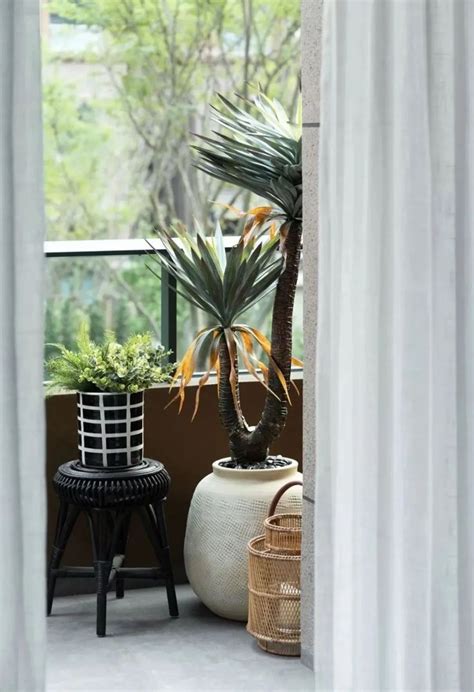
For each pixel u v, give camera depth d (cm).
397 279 301
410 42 296
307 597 389
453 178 306
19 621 264
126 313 1045
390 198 301
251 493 425
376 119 298
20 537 264
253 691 373
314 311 376
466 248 312
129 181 1161
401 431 302
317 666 303
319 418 300
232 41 1134
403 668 304
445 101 304
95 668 390
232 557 423
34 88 260
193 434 474
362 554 301
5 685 263
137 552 470
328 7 295
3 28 257
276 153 427
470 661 315
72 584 463
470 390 313
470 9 308
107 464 421
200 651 405
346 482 300
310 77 376
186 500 476
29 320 262
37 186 261
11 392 262
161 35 1136
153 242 486
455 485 308
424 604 304
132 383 422
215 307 430
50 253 474
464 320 313
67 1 1134
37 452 263
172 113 1148
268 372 441
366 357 301
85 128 1155
